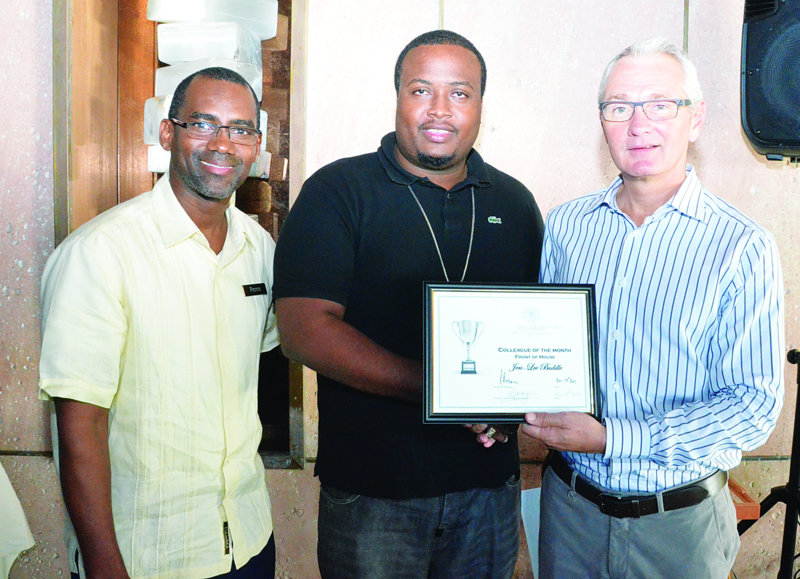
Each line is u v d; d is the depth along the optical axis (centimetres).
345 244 157
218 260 146
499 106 245
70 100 227
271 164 254
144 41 265
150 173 272
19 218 243
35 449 249
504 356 142
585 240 157
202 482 140
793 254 248
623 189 155
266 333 171
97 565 130
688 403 143
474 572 169
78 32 229
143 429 136
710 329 142
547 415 139
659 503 145
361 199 160
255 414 154
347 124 246
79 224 235
